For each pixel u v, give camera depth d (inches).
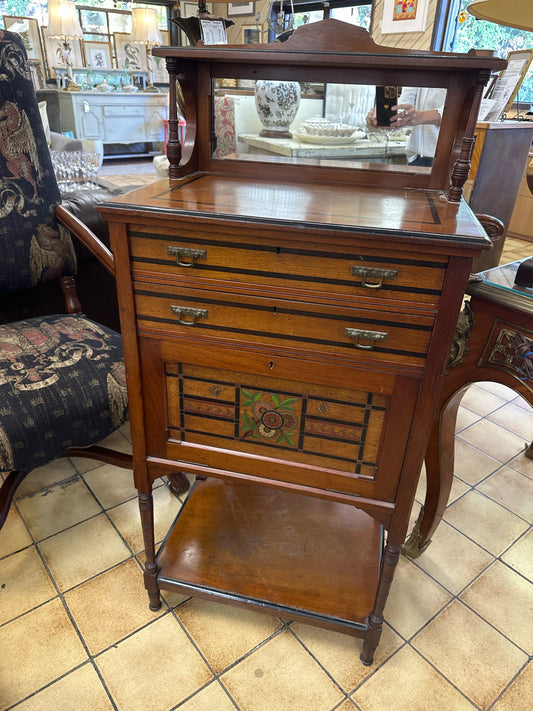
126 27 283.9
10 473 52.3
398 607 48.4
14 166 52.5
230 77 41.6
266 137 43.0
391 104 39.9
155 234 32.7
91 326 54.4
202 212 30.8
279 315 33.1
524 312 36.5
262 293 32.7
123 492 60.4
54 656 43.0
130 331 36.4
